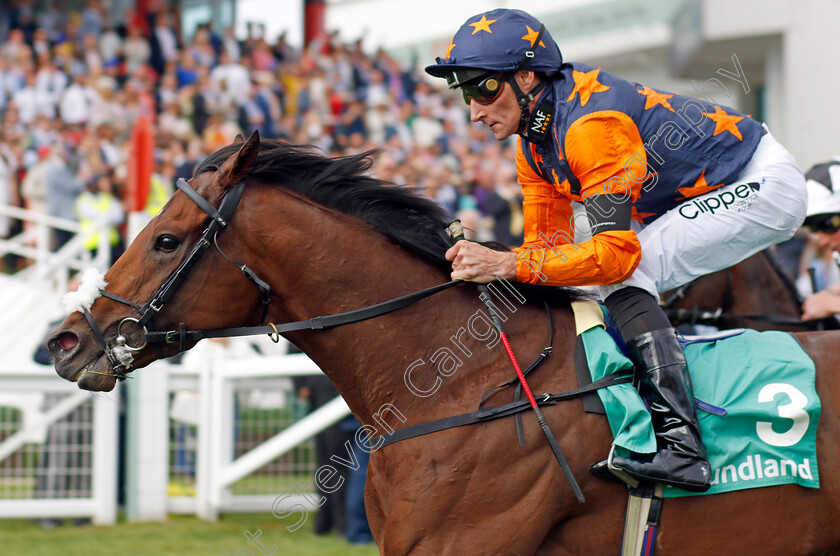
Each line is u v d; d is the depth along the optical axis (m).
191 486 8.99
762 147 4.09
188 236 3.70
